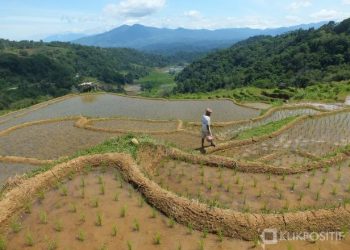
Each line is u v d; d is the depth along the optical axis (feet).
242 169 38.91
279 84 266.36
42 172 34.06
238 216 26.09
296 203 30.66
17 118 99.30
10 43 611.88
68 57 561.02
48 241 24.56
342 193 32.99
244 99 166.09
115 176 34.76
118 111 107.45
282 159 48.47
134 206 29.25
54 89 397.80
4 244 23.89
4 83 383.24
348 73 224.12
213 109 109.19
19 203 29.07
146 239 24.72
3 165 54.24
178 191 33.30
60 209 28.81
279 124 69.62
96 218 27.32
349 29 333.42
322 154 50.47
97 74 555.28
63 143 66.33
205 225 25.98
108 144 42.34
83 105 119.85
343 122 71.26
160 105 118.01
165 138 67.87
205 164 40.37
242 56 486.38
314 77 252.21
